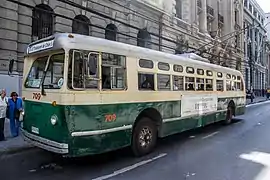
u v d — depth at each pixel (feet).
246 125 48.91
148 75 28.09
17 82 47.42
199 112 37.60
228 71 48.73
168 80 31.09
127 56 25.58
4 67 46.03
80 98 21.27
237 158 26.30
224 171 22.26
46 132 22.18
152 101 28.25
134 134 26.30
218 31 139.54
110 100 23.44
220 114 45.01
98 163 24.40
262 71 234.99
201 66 38.63
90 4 61.93
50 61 22.75
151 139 28.35
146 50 28.25
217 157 26.68
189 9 106.73
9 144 30.60
